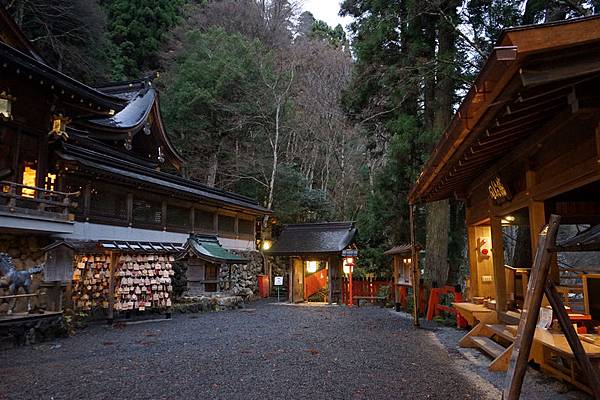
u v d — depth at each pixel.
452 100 14.18
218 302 16.12
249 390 5.17
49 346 8.59
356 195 28.69
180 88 26.77
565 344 4.23
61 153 12.39
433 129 13.11
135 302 12.42
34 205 11.51
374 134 18.59
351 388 5.19
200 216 20.12
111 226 14.78
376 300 18.19
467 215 9.65
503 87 3.36
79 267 12.18
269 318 13.34
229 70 26.38
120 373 6.15
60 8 25.11
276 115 27.08
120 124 18.70
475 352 7.39
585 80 3.49
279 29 35.69
